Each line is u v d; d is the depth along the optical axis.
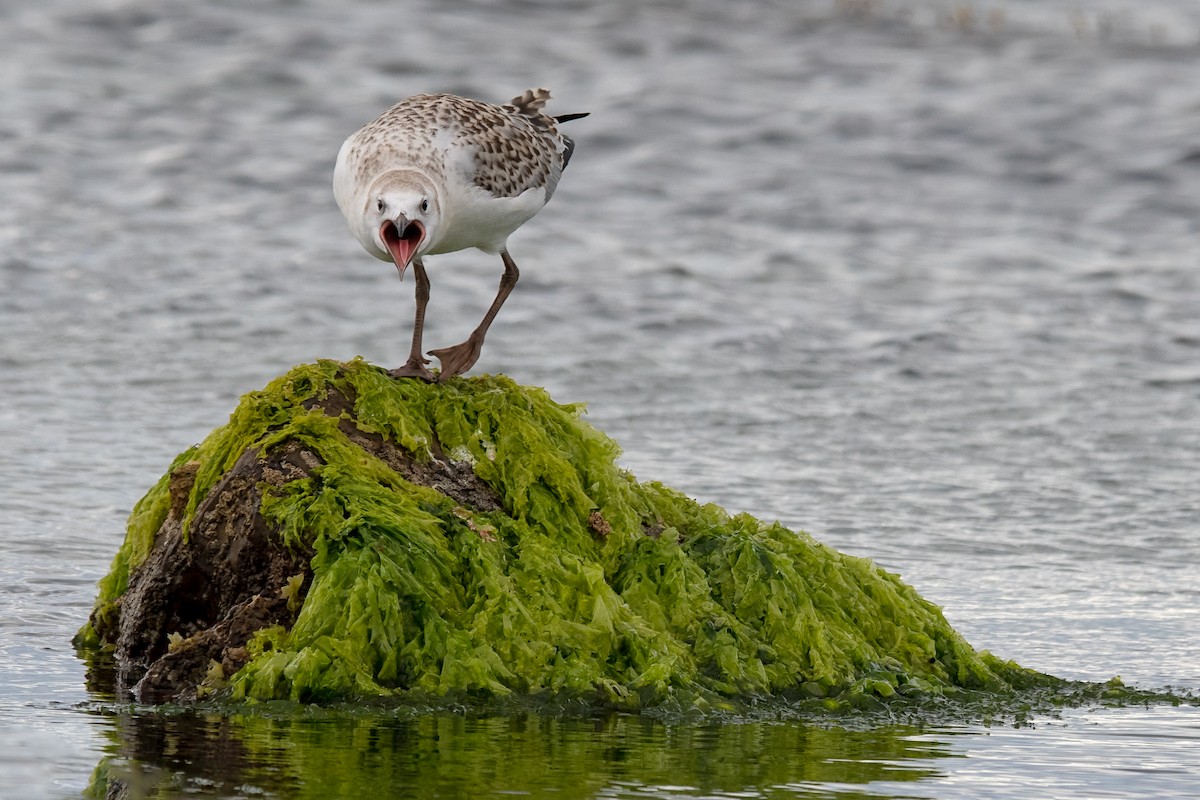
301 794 7.32
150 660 9.67
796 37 38.91
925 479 15.50
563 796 7.37
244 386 17.92
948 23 40.62
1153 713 9.44
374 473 9.38
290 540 8.95
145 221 24.70
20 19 36.03
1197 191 29.38
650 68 35.84
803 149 31.12
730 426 17.22
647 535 10.09
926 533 13.84
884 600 10.10
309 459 9.32
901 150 31.20
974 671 9.95
